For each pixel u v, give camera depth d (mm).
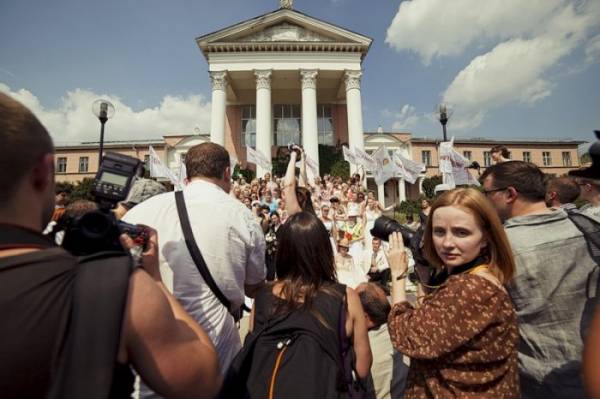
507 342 1432
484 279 1479
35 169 901
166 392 923
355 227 9797
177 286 1896
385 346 2590
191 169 2266
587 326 1750
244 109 36781
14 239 832
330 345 1612
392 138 41375
